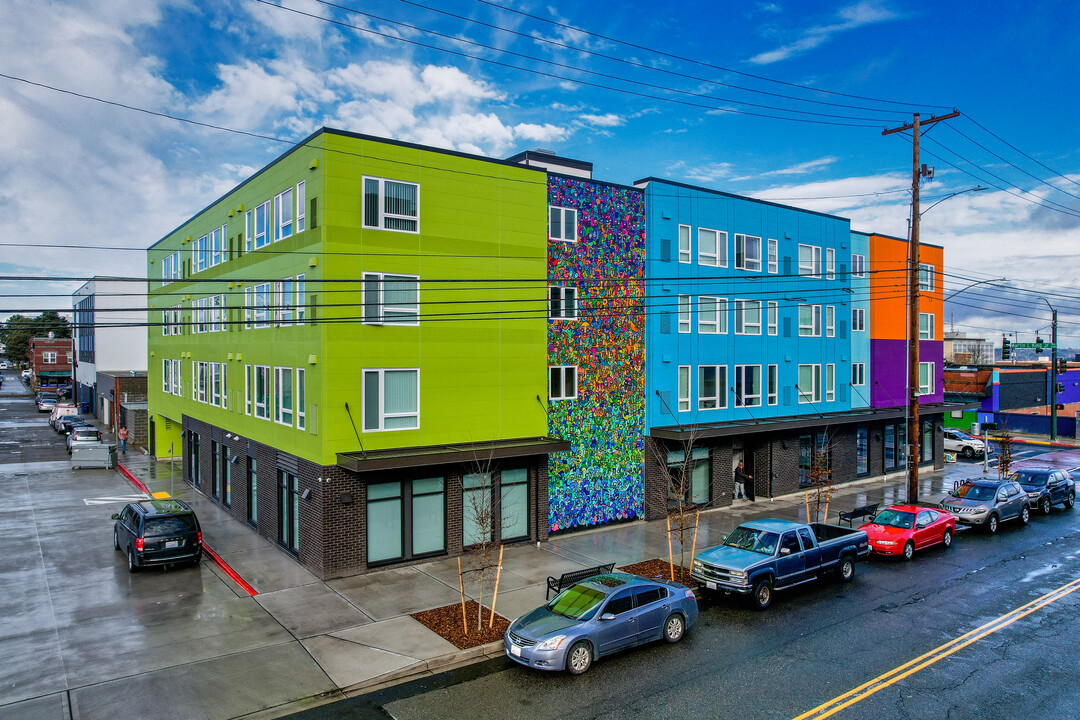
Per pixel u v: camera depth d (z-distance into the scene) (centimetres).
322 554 1670
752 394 2731
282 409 1955
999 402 5166
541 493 2073
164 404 3500
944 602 1566
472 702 1076
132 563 1711
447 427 1897
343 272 1712
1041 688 1117
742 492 2783
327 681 1132
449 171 1897
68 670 1164
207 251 2747
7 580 1650
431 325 1864
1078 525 2436
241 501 2283
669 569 1772
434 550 1869
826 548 1684
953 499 2403
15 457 3684
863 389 3212
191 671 1165
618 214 2312
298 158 1841
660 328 2414
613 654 1273
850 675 1170
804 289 2922
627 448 2333
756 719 1013
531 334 2080
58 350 9588
